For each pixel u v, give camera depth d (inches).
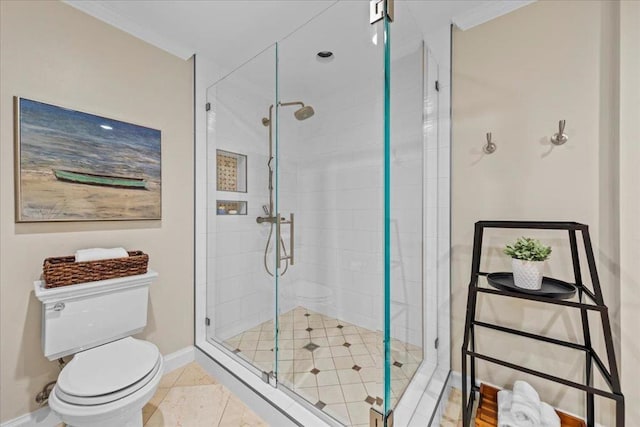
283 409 55.5
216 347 79.7
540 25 55.9
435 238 68.2
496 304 61.9
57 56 56.7
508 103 59.4
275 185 78.5
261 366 69.2
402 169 56.4
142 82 69.9
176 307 77.4
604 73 49.8
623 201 47.6
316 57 70.2
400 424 50.5
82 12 60.0
